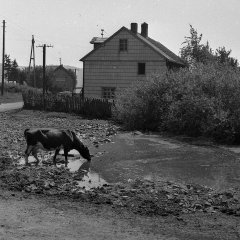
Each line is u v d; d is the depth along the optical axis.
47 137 15.52
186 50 54.47
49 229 8.14
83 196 10.81
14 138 21.56
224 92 25.97
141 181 13.02
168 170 15.23
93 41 52.06
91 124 31.31
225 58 49.97
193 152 19.59
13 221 8.55
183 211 9.61
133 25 48.22
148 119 29.22
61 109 40.41
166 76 30.61
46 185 11.83
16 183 11.95
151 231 8.22
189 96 25.92
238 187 12.59
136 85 31.22
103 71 47.50
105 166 15.66
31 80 98.69
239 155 18.95
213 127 23.94
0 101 58.53
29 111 40.69
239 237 7.96
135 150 19.72
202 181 13.48
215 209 9.87
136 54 46.44
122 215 9.26
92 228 8.30
